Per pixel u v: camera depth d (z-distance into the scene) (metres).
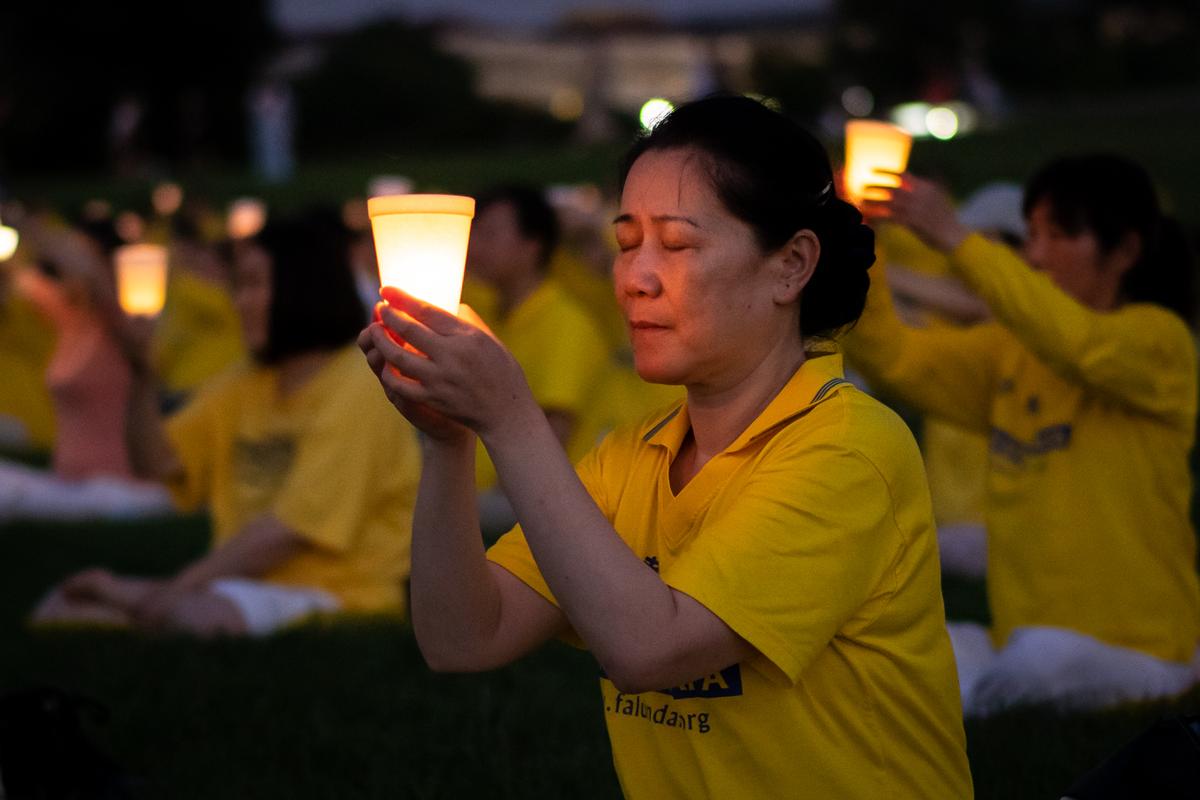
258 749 4.27
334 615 5.60
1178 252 4.40
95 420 9.45
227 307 12.13
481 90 47.47
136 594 5.70
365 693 4.73
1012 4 48.72
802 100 42.97
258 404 5.75
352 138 42.56
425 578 2.38
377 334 2.09
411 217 2.06
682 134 2.26
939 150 26.17
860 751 2.28
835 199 2.34
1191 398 4.31
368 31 45.38
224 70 44.53
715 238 2.23
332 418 5.54
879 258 4.13
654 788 2.41
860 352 4.33
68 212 24.64
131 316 5.86
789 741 2.26
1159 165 23.89
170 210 17.66
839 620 2.19
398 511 5.77
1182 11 54.06
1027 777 3.81
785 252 2.29
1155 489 4.30
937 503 7.25
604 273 8.66
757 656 2.23
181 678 4.89
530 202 6.84
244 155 45.38
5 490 9.05
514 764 4.13
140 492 9.38
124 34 42.66
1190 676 4.35
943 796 2.37
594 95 46.88
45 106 41.91
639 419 2.63
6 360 11.77
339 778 4.08
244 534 5.56
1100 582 4.32
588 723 4.45
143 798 3.91
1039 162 24.14
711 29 74.88
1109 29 53.94
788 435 2.29
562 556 2.08
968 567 6.62
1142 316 4.21
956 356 4.45
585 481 2.60
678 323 2.25
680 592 2.12
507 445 2.09
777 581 2.14
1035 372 4.42
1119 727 4.11
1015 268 4.04
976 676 4.50
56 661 5.18
